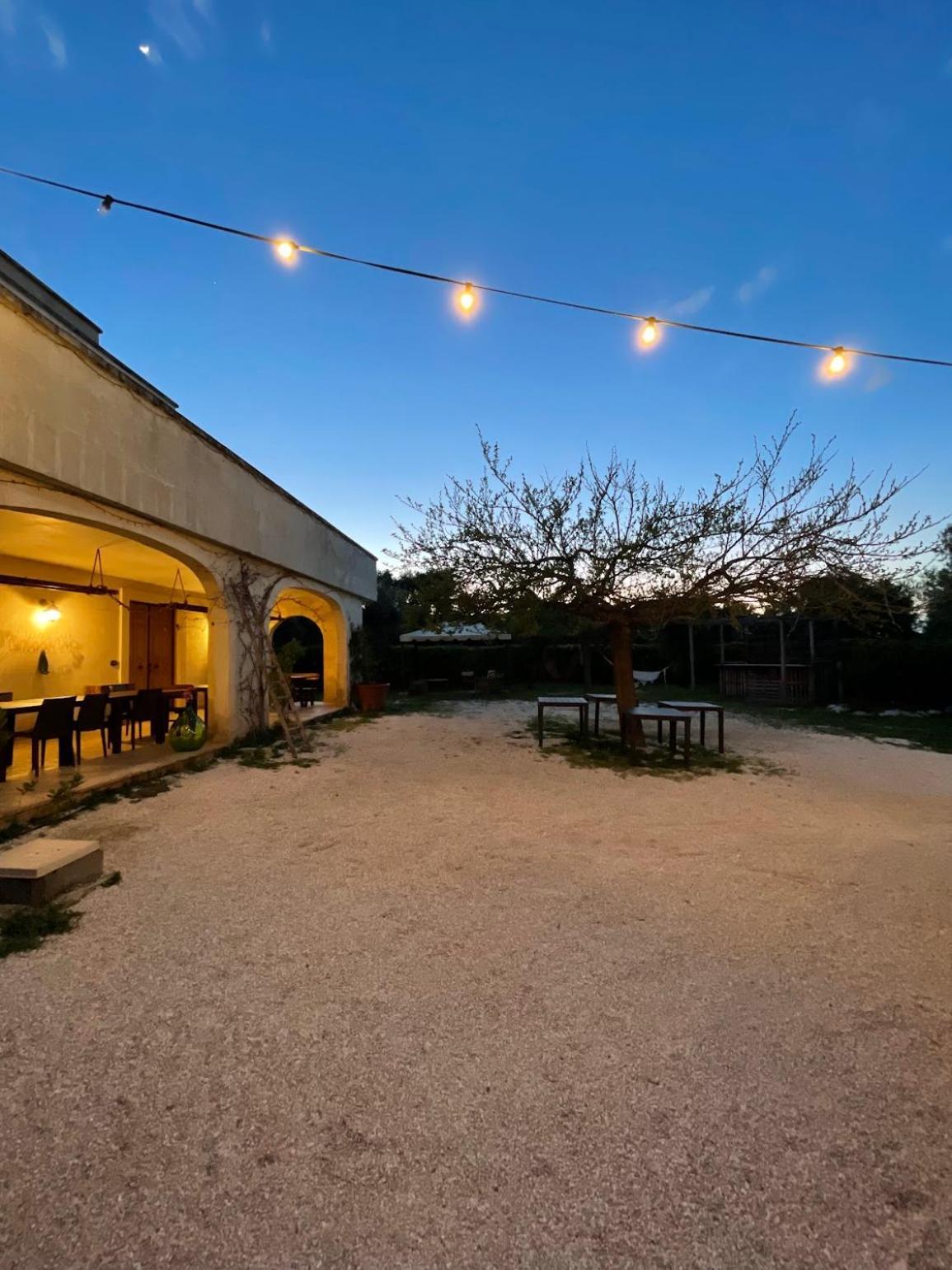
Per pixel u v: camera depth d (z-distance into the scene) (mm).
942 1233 1497
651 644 19578
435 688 19812
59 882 3416
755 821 5223
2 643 7941
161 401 6297
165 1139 1756
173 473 6582
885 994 2596
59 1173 1630
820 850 4469
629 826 5008
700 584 7824
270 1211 1536
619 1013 2430
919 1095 1984
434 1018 2371
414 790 6137
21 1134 1760
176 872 3844
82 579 9375
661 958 2869
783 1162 1709
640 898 3566
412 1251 1438
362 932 3090
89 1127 1793
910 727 10969
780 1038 2281
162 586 11469
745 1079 2057
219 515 7594
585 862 4164
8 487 4715
